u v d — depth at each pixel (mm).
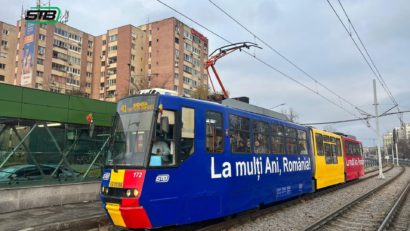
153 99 8688
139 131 8547
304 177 15664
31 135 12305
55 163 12961
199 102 9617
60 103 13078
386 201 15906
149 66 69375
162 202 8250
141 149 8328
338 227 10359
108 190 8383
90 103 14164
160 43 68375
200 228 10086
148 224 8039
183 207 8719
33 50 59844
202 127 9531
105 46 71000
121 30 68688
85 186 13516
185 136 9016
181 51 69000
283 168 13672
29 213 10867
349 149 24344
